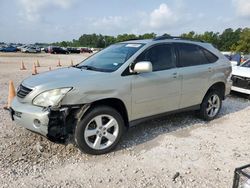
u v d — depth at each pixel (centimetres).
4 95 827
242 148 455
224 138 498
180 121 590
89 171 369
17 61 2848
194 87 545
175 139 487
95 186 334
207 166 389
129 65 448
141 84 453
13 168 370
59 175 358
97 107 410
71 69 484
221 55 627
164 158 411
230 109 718
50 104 381
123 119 457
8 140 458
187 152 433
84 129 397
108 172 367
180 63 526
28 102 400
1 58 3369
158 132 520
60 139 395
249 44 4322
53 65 2389
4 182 337
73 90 386
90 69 470
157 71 482
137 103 455
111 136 426
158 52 496
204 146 459
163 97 493
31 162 389
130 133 512
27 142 452
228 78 627
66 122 389
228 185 341
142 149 442
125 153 427
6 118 577
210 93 588
